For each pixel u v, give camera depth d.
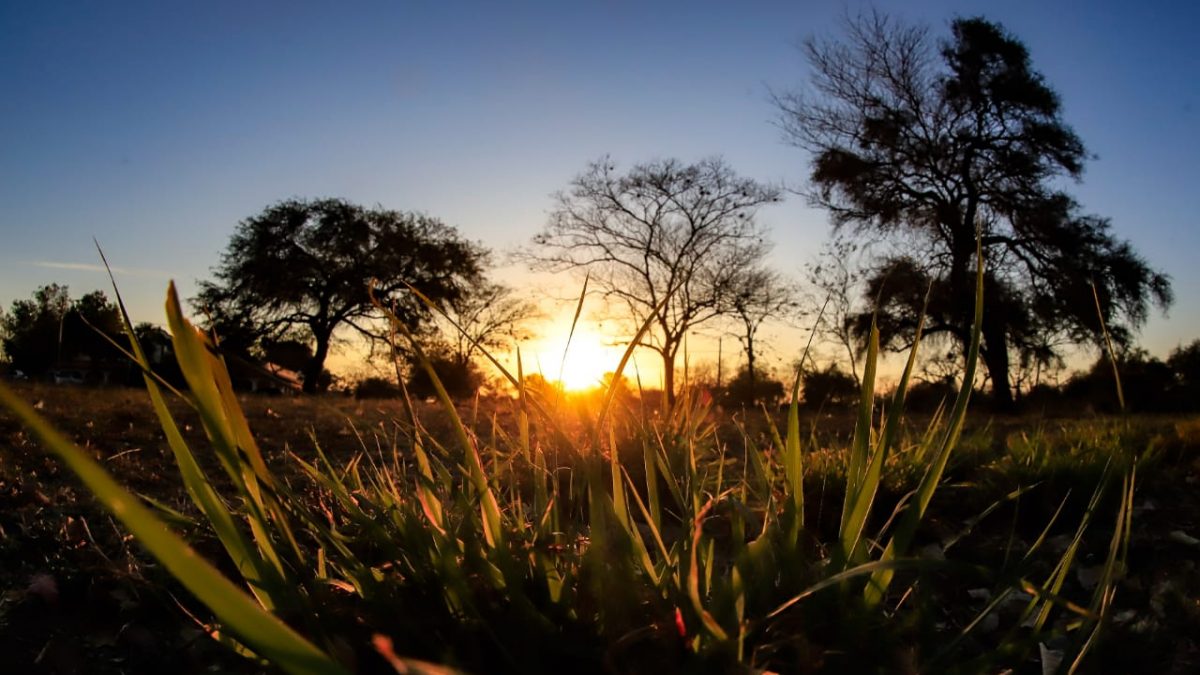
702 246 29.98
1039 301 27.00
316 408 8.66
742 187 29.73
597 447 1.66
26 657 2.24
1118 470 3.98
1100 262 26.47
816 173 29.91
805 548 2.46
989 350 27.12
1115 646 2.19
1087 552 3.35
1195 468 4.91
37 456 4.77
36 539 3.13
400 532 1.78
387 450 5.68
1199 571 3.03
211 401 1.29
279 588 1.41
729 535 2.82
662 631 1.47
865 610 1.54
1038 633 1.50
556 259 31.19
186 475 1.34
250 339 37.06
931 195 29.47
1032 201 28.02
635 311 29.83
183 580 0.76
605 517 1.58
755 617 1.54
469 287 38.81
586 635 1.55
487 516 1.58
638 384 2.14
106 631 2.43
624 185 30.66
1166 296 26.34
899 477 3.94
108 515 3.49
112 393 8.68
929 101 29.70
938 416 2.29
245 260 38.28
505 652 1.41
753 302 29.03
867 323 27.22
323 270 37.91
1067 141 27.59
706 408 4.68
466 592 1.52
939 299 26.94
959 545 3.42
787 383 21.88
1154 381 19.34
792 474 1.71
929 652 1.55
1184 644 2.30
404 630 1.51
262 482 1.46
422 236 39.59
